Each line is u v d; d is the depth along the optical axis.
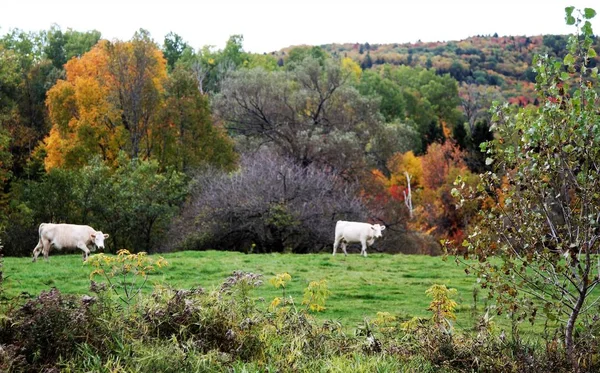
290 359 8.30
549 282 9.38
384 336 10.06
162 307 8.94
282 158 41.16
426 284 19.34
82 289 17.09
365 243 26.83
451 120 105.50
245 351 8.60
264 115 53.56
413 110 99.12
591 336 8.91
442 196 57.50
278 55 167.62
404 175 68.19
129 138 53.12
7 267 20.98
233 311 9.18
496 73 165.38
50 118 58.50
